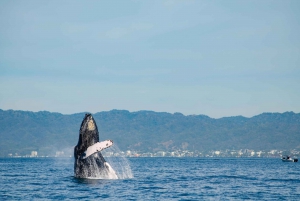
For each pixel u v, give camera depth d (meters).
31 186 160.75
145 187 160.88
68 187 153.25
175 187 166.50
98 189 148.50
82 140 157.38
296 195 150.12
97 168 164.88
